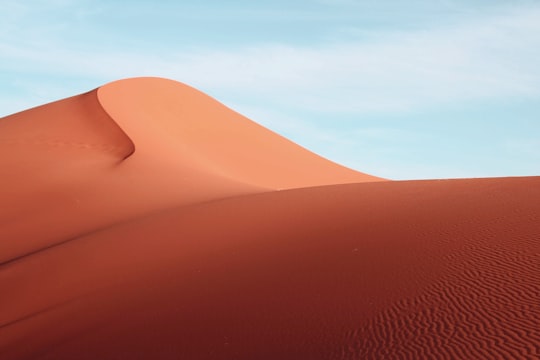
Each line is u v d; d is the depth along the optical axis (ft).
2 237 104.42
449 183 90.38
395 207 72.38
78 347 52.13
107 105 180.75
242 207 89.56
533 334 32.71
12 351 56.90
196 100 225.97
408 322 38.22
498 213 60.03
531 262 44.06
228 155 200.54
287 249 62.85
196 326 48.19
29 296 72.33
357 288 46.73
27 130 170.91
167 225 85.92
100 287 68.23
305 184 202.08
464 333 34.76
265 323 44.75
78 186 124.57
